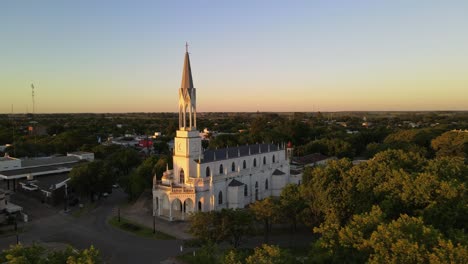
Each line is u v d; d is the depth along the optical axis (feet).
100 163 428.56
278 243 274.16
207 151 386.73
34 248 161.89
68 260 148.56
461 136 543.39
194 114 362.53
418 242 145.59
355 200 254.88
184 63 358.23
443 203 211.00
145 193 422.41
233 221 235.40
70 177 408.26
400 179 241.55
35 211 370.94
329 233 179.93
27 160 540.11
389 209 222.28
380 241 147.64
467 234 185.57
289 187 298.76
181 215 341.00
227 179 365.61
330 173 284.00
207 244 223.10
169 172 370.53
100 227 319.47
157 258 249.96
